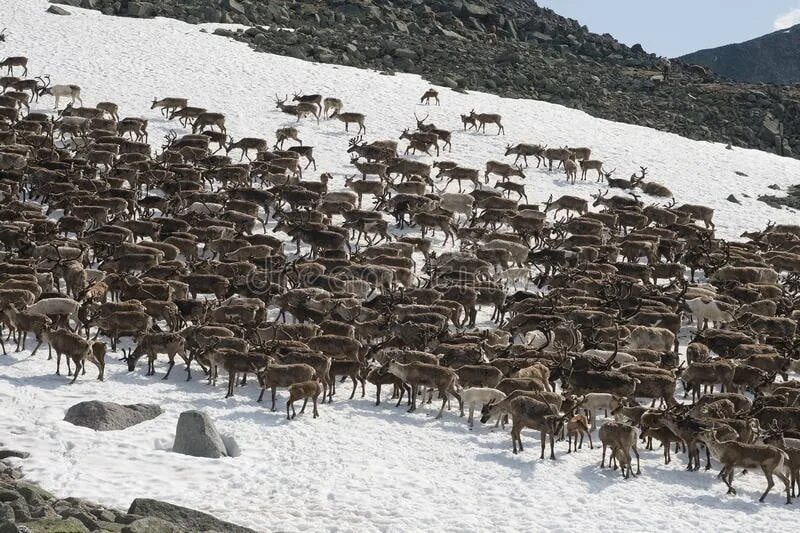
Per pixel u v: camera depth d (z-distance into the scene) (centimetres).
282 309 5531
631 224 8231
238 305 5322
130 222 6744
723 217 9238
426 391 4669
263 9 15125
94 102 10331
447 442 4094
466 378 4516
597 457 4022
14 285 5344
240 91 11212
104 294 5484
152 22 13438
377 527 3238
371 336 5244
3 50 11494
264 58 12519
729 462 3706
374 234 7338
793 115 14775
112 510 3200
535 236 7400
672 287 6519
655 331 5391
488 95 12488
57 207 7138
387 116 10962
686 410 3975
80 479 3478
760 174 10800
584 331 5472
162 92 10856
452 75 13100
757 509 3562
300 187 7938
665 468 3950
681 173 10462
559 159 9750
